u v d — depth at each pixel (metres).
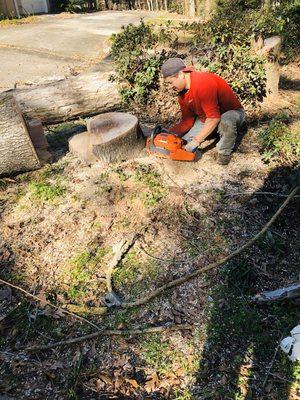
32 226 3.59
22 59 7.80
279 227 3.47
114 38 5.53
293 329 2.61
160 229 3.48
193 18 11.12
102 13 13.42
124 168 4.17
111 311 2.87
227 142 4.07
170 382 2.46
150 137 4.07
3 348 2.71
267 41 5.39
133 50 5.23
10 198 3.95
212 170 4.15
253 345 2.62
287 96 5.74
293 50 7.14
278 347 2.59
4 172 4.14
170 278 3.07
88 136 4.52
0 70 7.18
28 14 12.88
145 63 5.04
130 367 2.54
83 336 2.70
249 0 8.23
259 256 3.21
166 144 3.96
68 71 6.89
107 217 3.61
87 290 3.03
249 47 5.02
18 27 10.94
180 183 3.97
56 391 2.45
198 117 4.19
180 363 2.55
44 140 4.44
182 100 4.02
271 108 5.34
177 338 2.68
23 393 2.45
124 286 3.04
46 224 3.59
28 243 3.42
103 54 7.77
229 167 4.20
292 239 3.37
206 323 2.75
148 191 3.86
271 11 7.18
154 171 4.12
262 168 4.15
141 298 2.93
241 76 5.12
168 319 2.80
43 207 3.79
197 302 2.89
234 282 3.00
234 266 3.10
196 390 2.41
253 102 5.24
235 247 3.28
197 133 4.19
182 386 2.44
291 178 3.77
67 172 4.23
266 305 2.84
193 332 2.71
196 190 3.88
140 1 13.98
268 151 4.30
